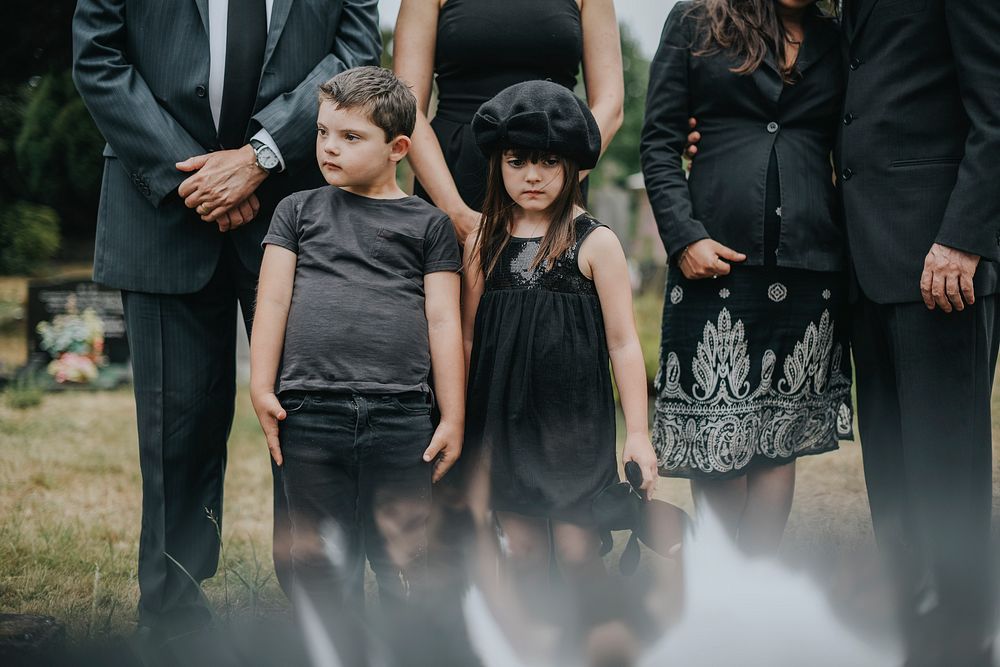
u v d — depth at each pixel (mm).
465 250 2777
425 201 2895
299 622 2600
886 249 2928
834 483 4797
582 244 2650
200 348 2939
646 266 14477
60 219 15703
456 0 2977
